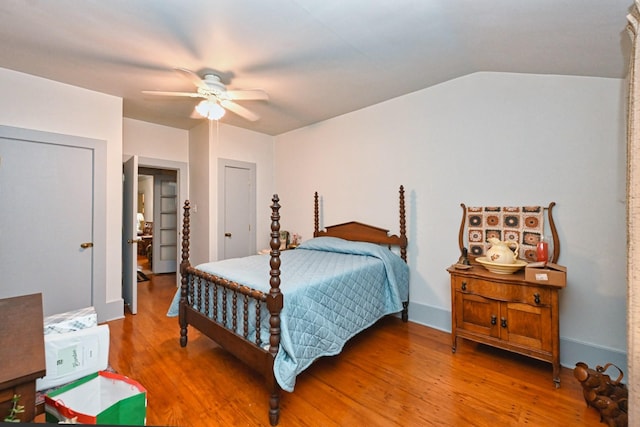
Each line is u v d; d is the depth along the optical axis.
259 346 1.83
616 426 1.56
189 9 1.70
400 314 3.19
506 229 2.49
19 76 2.62
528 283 2.02
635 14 1.14
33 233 2.73
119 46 2.13
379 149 3.40
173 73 2.58
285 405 1.78
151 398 1.84
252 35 1.97
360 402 1.81
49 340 1.18
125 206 3.68
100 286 3.09
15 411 0.76
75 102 2.91
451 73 2.64
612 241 2.06
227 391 1.92
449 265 2.87
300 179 4.43
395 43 2.07
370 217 3.51
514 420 1.65
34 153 2.72
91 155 3.04
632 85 1.17
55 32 1.96
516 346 2.09
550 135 2.30
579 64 2.00
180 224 4.58
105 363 1.30
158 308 3.56
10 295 2.61
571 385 1.96
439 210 2.92
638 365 1.12
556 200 2.27
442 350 2.47
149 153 4.18
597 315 2.12
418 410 1.74
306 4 1.64
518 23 1.66
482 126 2.63
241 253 4.49
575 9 1.41
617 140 2.04
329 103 3.38
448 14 1.67
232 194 4.38
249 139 4.57
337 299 2.18
